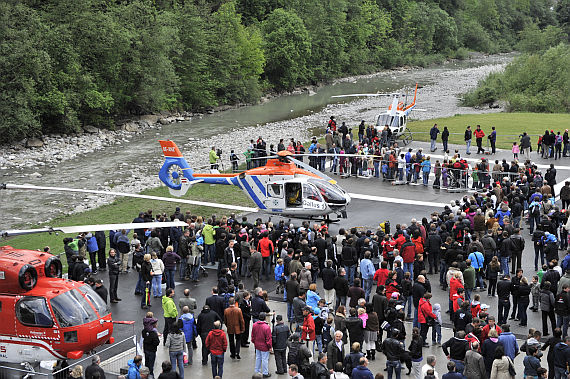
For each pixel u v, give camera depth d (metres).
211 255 27.05
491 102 79.19
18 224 35.03
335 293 22.42
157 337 17.36
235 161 43.62
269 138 60.28
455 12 174.50
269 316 21.83
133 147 59.00
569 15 196.00
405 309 22.42
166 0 85.75
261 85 97.25
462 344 16.59
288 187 30.05
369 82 114.69
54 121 62.84
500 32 186.50
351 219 32.62
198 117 79.00
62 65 62.12
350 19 131.88
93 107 63.81
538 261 26.86
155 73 72.50
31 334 16.89
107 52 66.88
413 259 24.28
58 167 50.69
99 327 17.42
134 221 27.02
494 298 23.28
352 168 41.56
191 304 19.31
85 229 16.70
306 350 16.52
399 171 39.75
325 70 116.69
